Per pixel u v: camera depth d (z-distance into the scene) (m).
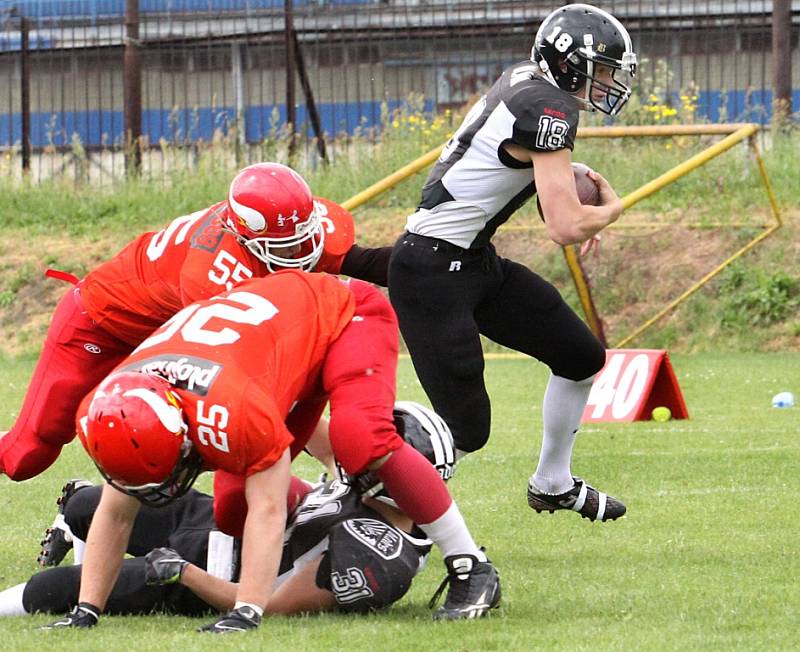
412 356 14.84
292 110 47.38
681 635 10.51
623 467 20.45
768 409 27.52
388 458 11.39
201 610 11.98
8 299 44.03
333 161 46.28
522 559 14.38
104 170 50.19
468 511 17.55
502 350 39.75
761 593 12.21
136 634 10.80
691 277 40.19
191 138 52.59
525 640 10.41
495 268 14.98
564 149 13.95
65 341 14.96
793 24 53.00
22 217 47.75
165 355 11.01
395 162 44.97
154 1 56.25
